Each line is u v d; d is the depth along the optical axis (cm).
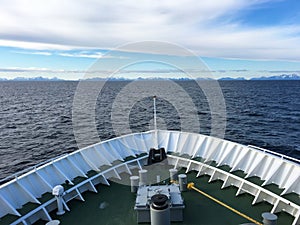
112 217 659
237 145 883
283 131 2816
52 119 3672
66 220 647
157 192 635
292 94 6800
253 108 4341
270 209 672
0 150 2392
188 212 668
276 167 732
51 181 745
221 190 780
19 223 585
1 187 628
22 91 8731
